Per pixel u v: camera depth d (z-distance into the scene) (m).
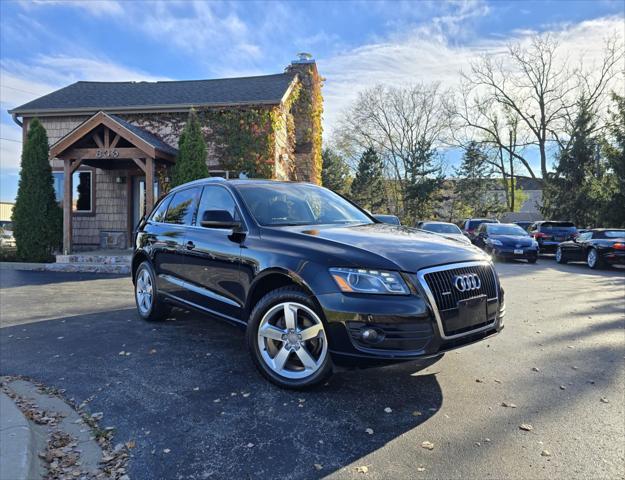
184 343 4.93
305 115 18.64
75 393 3.63
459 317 3.34
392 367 4.16
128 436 2.93
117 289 8.71
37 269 12.05
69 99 16.31
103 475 2.51
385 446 2.77
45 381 3.90
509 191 51.25
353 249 3.41
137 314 6.39
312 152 18.81
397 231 4.18
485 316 3.55
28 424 2.93
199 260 4.68
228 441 2.85
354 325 3.17
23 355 4.59
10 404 3.26
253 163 14.44
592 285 10.12
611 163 22.19
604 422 3.10
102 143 12.72
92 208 15.40
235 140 14.45
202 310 4.67
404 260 3.27
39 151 13.02
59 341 5.05
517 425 3.04
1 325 5.79
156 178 14.85
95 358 4.46
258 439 2.86
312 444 2.80
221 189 4.82
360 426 3.02
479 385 3.75
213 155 14.72
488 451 2.71
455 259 3.46
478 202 47.56
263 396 3.50
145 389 3.68
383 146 46.94
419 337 3.13
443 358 4.46
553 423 3.08
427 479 2.43
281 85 16.33
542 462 2.60
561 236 19.23
